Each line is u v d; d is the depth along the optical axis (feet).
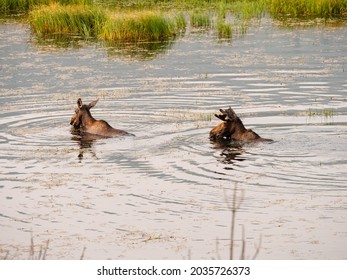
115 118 203.72
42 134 190.19
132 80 252.21
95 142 182.39
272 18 382.01
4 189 151.53
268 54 291.58
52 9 370.53
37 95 233.14
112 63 284.41
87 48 319.27
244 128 181.06
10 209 140.87
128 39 340.18
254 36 333.42
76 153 173.99
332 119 197.16
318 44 308.40
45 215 137.80
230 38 331.36
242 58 285.43
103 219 135.23
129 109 212.84
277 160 164.14
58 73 267.39
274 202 140.36
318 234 126.31
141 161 166.40
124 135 186.60
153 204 141.28
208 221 132.77
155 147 176.35
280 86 237.66
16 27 378.32
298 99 220.84
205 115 204.03
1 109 215.72
